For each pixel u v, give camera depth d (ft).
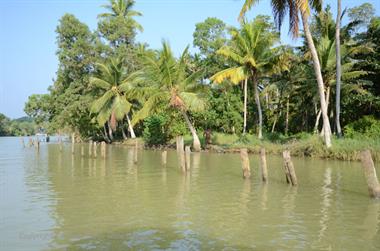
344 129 96.89
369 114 101.86
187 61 140.46
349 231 27.04
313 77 100.42
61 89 176.04
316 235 26.17
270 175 54.54
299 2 61.57
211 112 118.11
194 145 104.27
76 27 163.32
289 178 46.26
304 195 39.73
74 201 37.88
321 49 96.22
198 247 23.93
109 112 145.07
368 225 28.45
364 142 72.90
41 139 236.22
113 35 158.20
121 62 146.92
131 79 143.64
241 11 67.77
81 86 162.81
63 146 150.92
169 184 47.70
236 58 99.19
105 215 32.09
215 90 126.52
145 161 79.82
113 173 59.57
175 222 29.68
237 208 34.17
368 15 103.24
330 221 29.60
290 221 29.71
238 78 99.50
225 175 55.47
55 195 41.24
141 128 164.66
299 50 114.73
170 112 115.85
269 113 141.18
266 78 128.77
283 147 88.53
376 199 37.40
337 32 82.33
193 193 41.39
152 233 26.91
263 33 102.53
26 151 120.06
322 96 74.13
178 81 103.19
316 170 58.39
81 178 54.19
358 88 95.40
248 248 23.71
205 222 29.60
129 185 47.37
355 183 46.55
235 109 122.83
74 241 25.43
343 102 102.83
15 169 66.85
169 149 115.24
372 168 38.09
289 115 135.64
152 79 103.60
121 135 183.52
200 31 150.51
